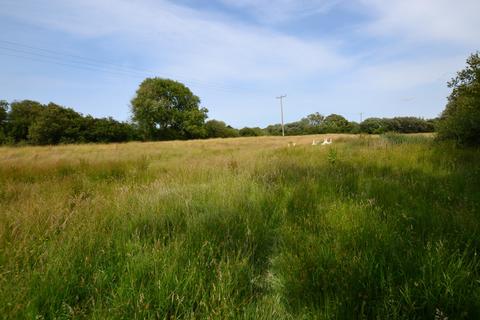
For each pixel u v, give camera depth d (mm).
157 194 3848
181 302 1573
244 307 1542
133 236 2391
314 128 89125
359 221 2619
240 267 1920
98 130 48188
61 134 45375
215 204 3381
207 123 79000
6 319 1435
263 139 44188
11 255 2018
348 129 91375
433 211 2752
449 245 2010
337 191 3969
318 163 6809
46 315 1562
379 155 7395
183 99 70688
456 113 8570
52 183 5469
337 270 1789
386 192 3680
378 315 1363
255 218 2920
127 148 23219
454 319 1364
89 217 2904
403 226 2453
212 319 1437
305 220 2834
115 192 4363
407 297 1449
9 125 47812
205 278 1808
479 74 7246
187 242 2289
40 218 2836
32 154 16266
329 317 1427
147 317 1517
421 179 4324
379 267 1788
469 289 1504
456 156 6262
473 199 3068
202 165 7055
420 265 1743
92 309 1527
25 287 1636
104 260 2072
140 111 63125
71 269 1876
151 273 1836
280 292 1820
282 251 2266
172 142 37906
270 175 5180
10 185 5008
